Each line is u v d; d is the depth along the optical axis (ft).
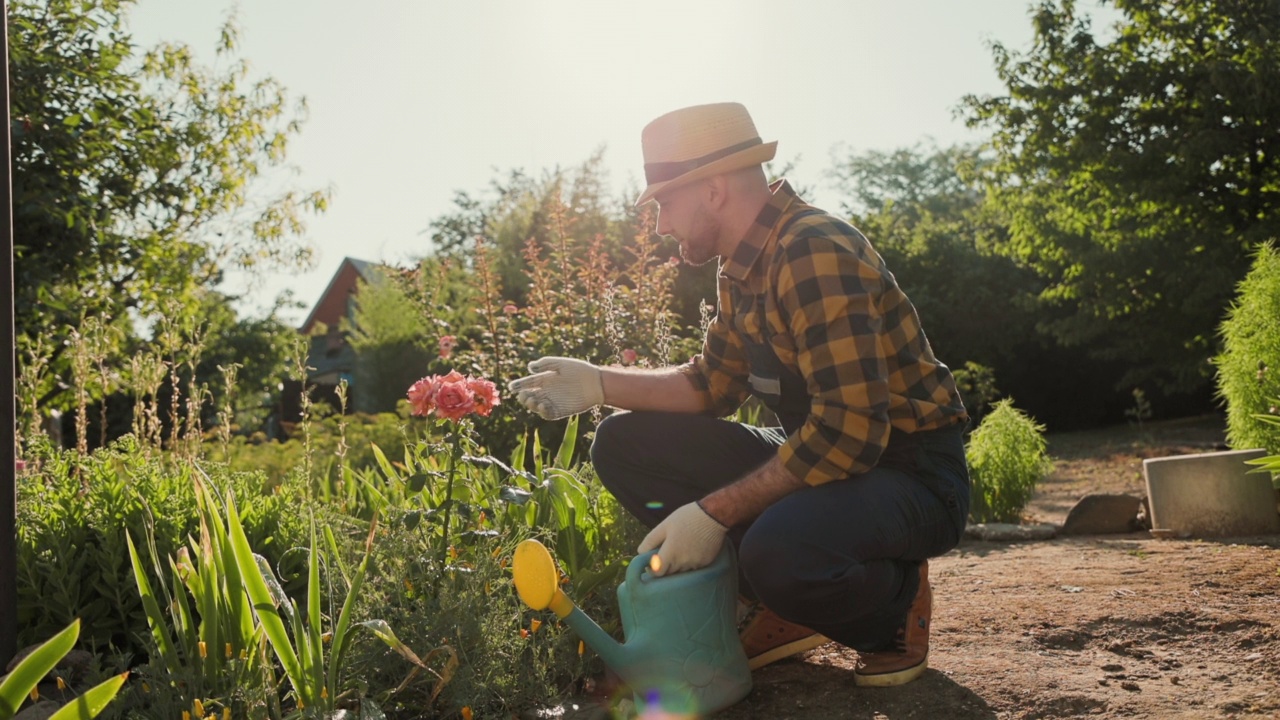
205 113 36.88
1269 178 53.57
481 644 7.58
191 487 10.21
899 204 150.61
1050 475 35.01
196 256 34.32
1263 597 9.90
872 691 7.54
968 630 9.21
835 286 6.95
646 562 7.21
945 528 7.58
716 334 8.56
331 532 8.81
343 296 107.45
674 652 7.06
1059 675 7.68
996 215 73.10
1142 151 53.67
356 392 66.59
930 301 70.90
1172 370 57.52
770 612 8.27
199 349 14.84
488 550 8.41
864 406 6.88
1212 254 51.96
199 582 7.34
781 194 7.59
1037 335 71.10
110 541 9.22
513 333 20.33
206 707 6.81
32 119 24.93
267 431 69.21
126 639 9.13
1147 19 56.24
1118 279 56.24
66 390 27.12
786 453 7.04
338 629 7.01
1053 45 57.31
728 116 7.59
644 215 22.72
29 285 23.94
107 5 30.73
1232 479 15.38
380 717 6.66
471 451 9.74
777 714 7.25
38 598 9.11
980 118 59.57
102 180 29.32
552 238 51.85
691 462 8.54
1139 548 14.40
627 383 8.79
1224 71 51.03
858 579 7.03
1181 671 7.75
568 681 8.15
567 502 9.14
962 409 7.75
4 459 7.85
